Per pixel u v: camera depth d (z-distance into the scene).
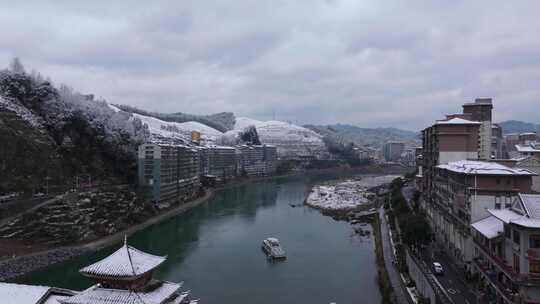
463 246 104.56
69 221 148.75
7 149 160.38
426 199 165.50
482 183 99.38
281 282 111.19
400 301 88.12
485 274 84.06
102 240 150.38
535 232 66.50
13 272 113.00
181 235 164.62
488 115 164.88
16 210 145.12
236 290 105.12
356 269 122.25
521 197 73.25
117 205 177.38
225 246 148.12
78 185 188.00
